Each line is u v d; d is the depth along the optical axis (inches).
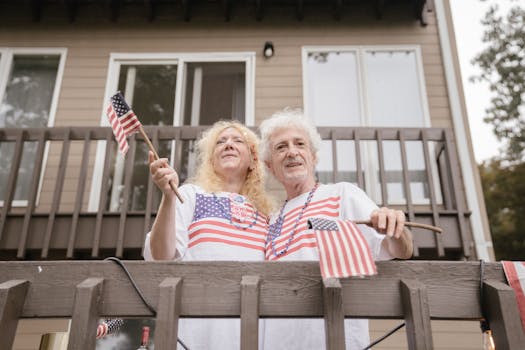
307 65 207.8
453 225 148.9
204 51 209.9
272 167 82.7
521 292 45.4
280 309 45.3
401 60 208.5
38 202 179.8
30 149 192.4
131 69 209.0
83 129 162.2
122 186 185.3
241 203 77.9
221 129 90.4
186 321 66.0
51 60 211.6
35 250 149.5
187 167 185.9
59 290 46.6
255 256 70.9
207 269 47.1
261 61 206.7
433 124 193.9
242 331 42.1
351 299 46.1
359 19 214.7
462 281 47.3
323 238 44.3
